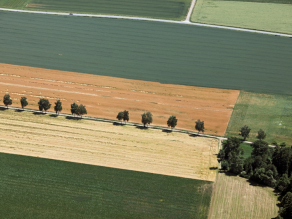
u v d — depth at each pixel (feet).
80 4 600.39
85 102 399.65
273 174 293.84
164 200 276.62
